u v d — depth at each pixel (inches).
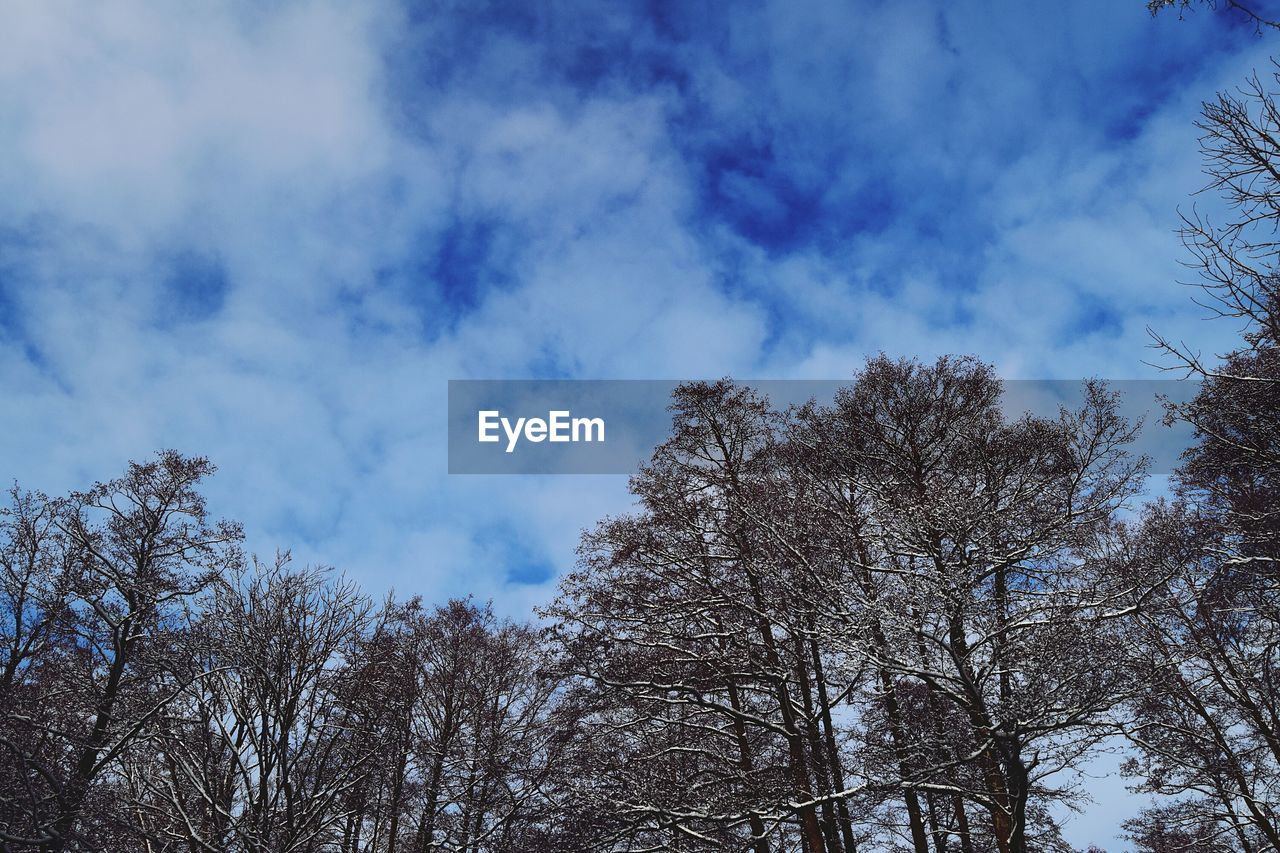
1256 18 343.9
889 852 697.6
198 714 653.3
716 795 668.7
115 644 665.0
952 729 554.6
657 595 749.9
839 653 593.9
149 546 725.9
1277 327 397.7
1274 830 593.0
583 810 701.3
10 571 682.2
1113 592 541.0
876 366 749.3
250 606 683.4
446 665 896.3
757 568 663.8
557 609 779.4
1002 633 522.9
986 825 689.0
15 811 544.4
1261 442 554.6
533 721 884.6
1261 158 370.6
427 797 778.2
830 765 621.3
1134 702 561.6
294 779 636.1
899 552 603.8
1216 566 584.7
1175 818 682.2
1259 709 609.0
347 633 714.8
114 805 605.6
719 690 727.7
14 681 646.5
